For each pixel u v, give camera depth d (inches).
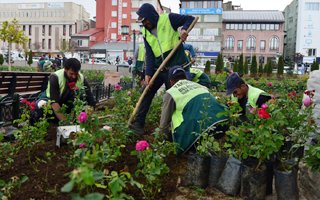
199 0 2399.1
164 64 201.8
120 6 2655.0
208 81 280.8
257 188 129.2
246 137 134.1
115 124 163.5
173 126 171.9
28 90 310.5
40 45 3420.3
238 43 2507.4
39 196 123.0
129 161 158.4
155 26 214.2
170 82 196.9
